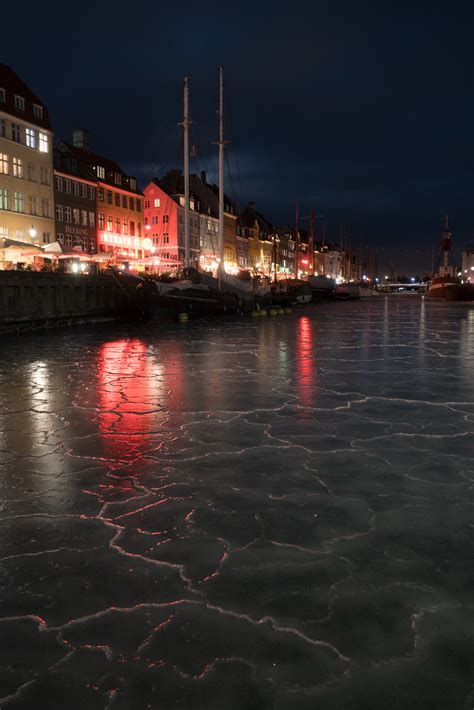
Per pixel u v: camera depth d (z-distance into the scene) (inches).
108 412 344.8
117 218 2422.5
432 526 170.1
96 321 1342.3
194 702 98.0
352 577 139.5
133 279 1293.1
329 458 241.4
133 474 223.0
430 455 245.0
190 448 260.1
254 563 147.1
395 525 170.7
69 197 2073.1
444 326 1227.9
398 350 725.3
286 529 168.4
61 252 1357.0
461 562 147.1
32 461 242.5
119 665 107.7
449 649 111.0
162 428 300.8
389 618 121.6
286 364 581.0
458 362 595.5
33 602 129.9
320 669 105.6
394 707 96.5
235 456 246.1
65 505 190.2
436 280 3597.4
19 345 814.5
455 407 354.6
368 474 219.3
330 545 157.3
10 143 1702.8
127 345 810.2
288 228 5093.5
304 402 373.1
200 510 184.4
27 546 159.2
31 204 1813.5
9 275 1051.9
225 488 205.3
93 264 1776.6
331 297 3348.9
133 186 2583.7
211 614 123.5
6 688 102.3
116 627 119.5
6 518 179.5
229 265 3654.0
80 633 117.6
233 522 174.1
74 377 498.0
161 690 101.0
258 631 117.3
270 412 340.8
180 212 2893.7
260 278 1897.1
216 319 1483.8
